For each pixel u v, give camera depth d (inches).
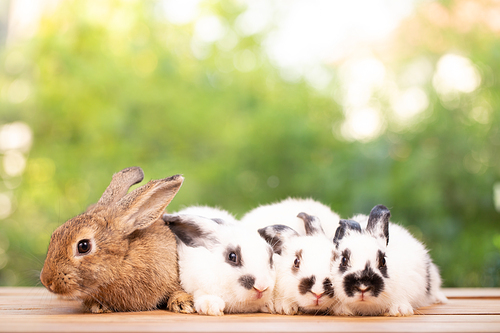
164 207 46.7
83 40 86.0
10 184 86.6
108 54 84.7
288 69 86.0
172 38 89.5
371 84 80.7
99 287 45.5
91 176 79.7
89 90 83.0
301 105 80.9
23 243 80.9
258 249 46.1
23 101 86.2
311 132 76.7
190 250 46.9
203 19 88.7
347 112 81.7
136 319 43.4
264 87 85.4
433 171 70.9
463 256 70.4
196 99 83.5
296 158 78.2
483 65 75.2
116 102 82.4
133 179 49.2
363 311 45.7
